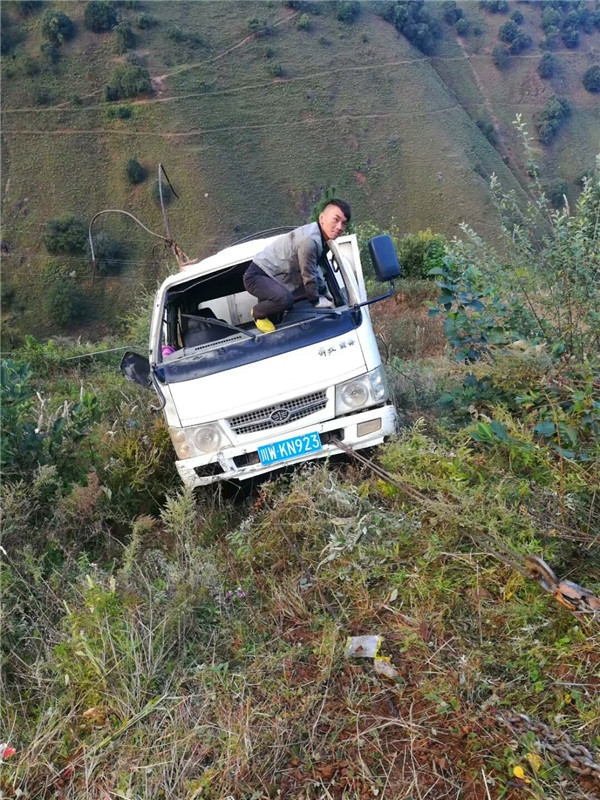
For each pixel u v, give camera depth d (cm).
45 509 432
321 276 471
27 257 4938
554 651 254
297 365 424
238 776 230
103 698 275
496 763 216
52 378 1095
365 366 427
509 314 472
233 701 266
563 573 296
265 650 295
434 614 286
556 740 220
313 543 361
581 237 430
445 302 480
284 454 424
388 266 430
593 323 430
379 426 425
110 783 241
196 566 341
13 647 318
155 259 4819
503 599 288
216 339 474
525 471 372
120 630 289
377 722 243
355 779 223
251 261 489
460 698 242
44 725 276
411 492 355
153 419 613
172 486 502
